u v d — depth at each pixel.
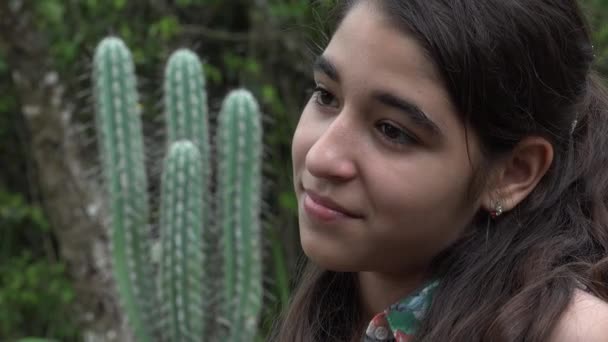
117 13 4.70
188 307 2.88
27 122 4.79
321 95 1.22
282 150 4.80
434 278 1.24
